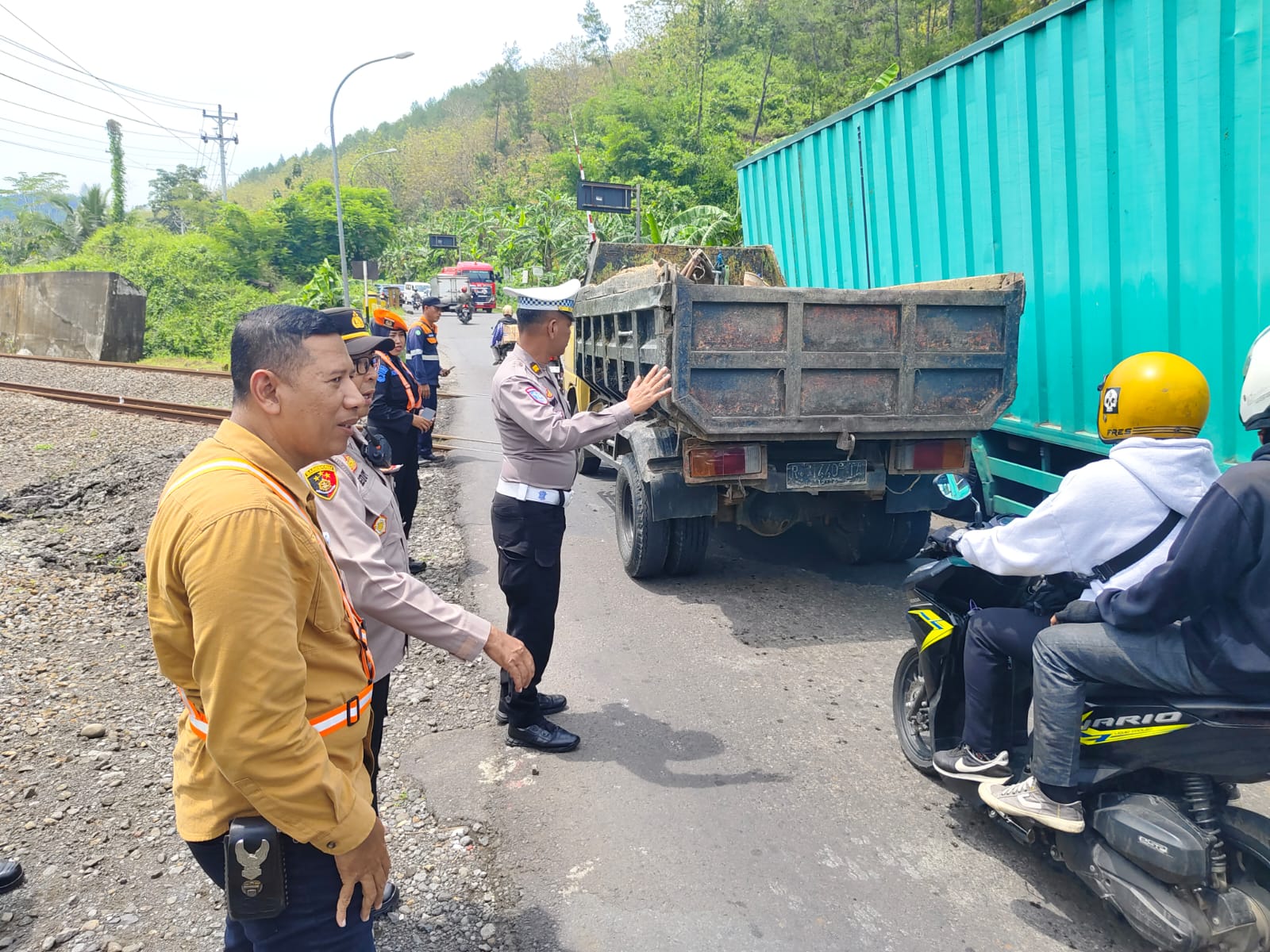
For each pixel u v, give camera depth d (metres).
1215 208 4.34
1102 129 4.96
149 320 32.66
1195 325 4.53
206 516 1.49
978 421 5.00
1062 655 2.49
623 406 3.60
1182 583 2.15
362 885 1.67
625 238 38.28
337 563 2.22
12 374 20.16
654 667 4.68
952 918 2.76
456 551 6.77
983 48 5.82
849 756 3.76
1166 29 4.51
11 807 3.29
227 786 1.62
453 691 4.42
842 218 8.12
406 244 74.25
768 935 2.68
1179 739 2.32
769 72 62.31
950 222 6.45
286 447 1.73
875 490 5.38
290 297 43.16
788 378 4.71
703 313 4.55
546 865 3.03
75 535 7.09
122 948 2.59
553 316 3.65
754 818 3.30
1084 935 2.68
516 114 126.94
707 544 5.94
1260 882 2.34
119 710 4.10
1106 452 5.13
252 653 1.46
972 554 2.80
